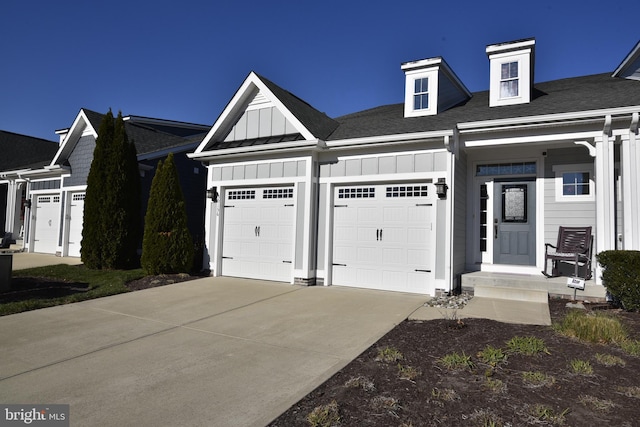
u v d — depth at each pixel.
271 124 9.73
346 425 2.76
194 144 14.70
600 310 6.05
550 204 8.19
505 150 8.41
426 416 2.86
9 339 4.79
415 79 9.66
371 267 8.30
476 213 8.80
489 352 3.98
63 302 6.76
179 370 3.86
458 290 7.84
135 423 2.85
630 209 6.61
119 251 10.51
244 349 4.48
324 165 8.91
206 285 8.61
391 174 8.11
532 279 7.27
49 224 14.95
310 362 4.06
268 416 2.93
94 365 3.98
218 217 10.08
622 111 6.48
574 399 3.06
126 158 10.88
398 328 5.26
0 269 7.60
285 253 9.17
